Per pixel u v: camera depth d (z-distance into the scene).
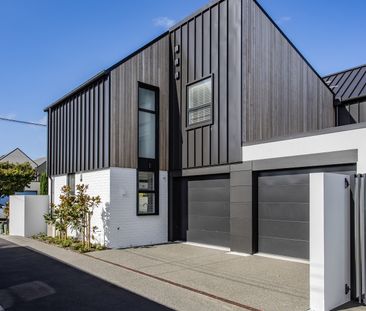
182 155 11.66
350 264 5.73
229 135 10.12
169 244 11.27
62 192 13.13
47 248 10.87
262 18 10.64
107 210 10.63
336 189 5.59
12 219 14.79
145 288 6.46
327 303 5.23
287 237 8.88
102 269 7.94
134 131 11.31
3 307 5.56
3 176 25.03
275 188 9.20
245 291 6.19
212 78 10.73
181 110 11.84
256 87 10.23
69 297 6.01
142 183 11.45
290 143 8.73
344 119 13.82
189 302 5.68
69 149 13.10
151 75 11.85
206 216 11.02
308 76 12.40
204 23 11.23
